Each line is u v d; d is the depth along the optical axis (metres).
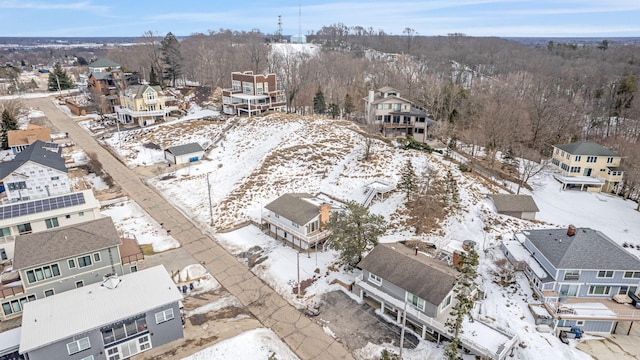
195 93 99.56
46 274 31.56
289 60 122.31
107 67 100.00
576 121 77.06
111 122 82.69
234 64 118.06
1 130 68.31
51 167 47.59
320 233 41.53
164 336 29.05
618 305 31.94
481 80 122.81
